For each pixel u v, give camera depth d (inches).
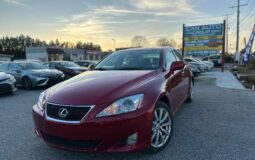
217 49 899.4
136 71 156.8
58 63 599.2
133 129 115.0
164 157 129.6
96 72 164.9
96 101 115.4
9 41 3481.8
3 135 171.3
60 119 117.6
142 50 191.0
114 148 113.6
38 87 437.4
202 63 785.6
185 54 947.3
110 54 203.3
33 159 133.4
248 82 502.0
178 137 157.0
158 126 134.6
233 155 130.3
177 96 180.7
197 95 307.9
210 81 504.7
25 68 440.1
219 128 173.9
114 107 114.0
